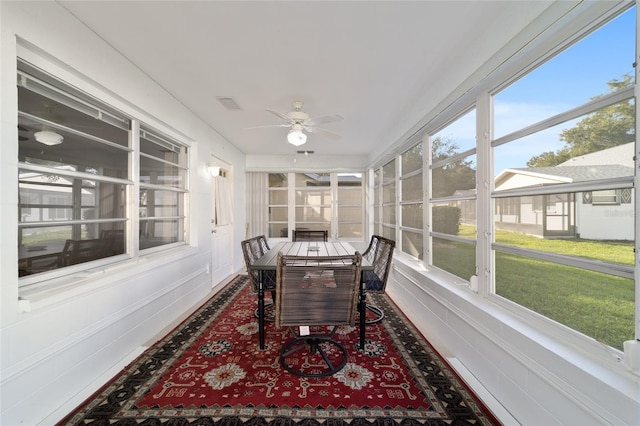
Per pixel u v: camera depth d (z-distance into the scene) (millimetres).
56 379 1557
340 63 2221
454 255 2475
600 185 1148
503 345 1564
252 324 2762
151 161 2705
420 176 3246
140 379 1838
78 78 1782
